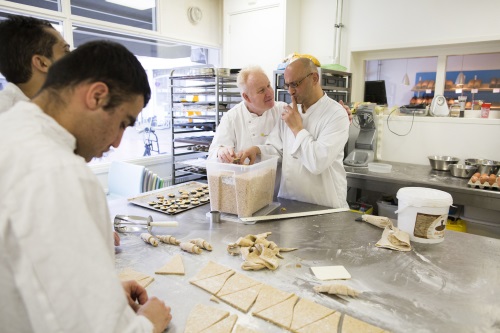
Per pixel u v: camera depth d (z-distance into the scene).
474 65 3.01
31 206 0.50
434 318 0.85
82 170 0.56
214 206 1.61
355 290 0.96
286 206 1.75
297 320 0.85
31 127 0.56
